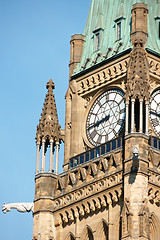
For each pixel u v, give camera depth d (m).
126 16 123.31
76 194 117.44
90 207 115.62
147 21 122.12
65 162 121.50
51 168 120.62
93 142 120.56
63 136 123.31
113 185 113.88
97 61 123.06
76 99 123.88
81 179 117.69
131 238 109.25
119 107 119.56
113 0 125.94
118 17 123.38
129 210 110.38
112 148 116.81
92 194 115.62
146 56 118.62
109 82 121.31
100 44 124.25
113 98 120.69
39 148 121.88
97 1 127.75
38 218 118.69
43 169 120.56
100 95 122.12
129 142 113.38
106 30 124.62
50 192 119.62
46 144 122.19
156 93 119.69
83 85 123.94
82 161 119.44
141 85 115.12
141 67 116.19
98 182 115.62
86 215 116.19
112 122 119.62
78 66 125.50
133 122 114.00
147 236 109.38
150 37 121.25
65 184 119.00
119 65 120.75
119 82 120.69
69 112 124.06
